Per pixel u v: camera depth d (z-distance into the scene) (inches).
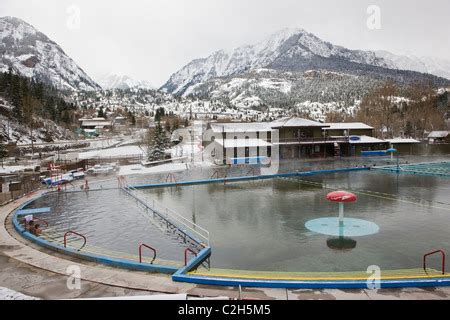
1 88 3991.1
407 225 830.5
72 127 4965.6
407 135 4571.9
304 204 1085.1
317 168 1982.0
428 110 5137.8
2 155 2319.1
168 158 2479.1
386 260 597.9
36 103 4106.8
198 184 1507.1
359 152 2847.0
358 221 872.3
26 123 3535.9
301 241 714.8
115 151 2970.0
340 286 429.1
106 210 1034.1
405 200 1126.4
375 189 1334.9
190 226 840.3
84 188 1414.9
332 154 2719.0
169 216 945.5
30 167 1927.9
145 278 470.3
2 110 3432.6
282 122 2645.2
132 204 1121.4
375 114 5374.0
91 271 497.7
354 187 1384.1
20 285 446.3
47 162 2169.0
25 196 1240.2
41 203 1141.1
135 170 1994.3
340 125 2970.0
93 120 6107.3
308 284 430.6
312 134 2630.4
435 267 560.4
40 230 773.3
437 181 1523.1
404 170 1862.7
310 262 592.4
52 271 498.3
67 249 591.2
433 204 1063.6
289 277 496.1
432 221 865.5
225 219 909.2
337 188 1366.9
